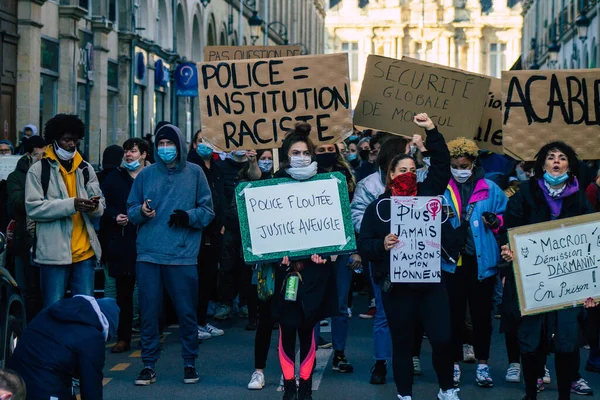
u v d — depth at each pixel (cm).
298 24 7562
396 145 921
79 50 2769
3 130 2312
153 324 920
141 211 902
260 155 1171
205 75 1052
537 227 783
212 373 966
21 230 1036
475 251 880
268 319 894
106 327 588
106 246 1066
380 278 777
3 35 2291
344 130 1038
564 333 777
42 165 929
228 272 1276
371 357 1041
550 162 790
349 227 799
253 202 797
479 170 897
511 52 10325
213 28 4681
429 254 766
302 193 800
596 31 4306
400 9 10288
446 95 1038
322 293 794
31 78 2411
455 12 10294
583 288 782
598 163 1307
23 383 462
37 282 1041
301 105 1043
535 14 7181
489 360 1033
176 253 913
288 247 793
